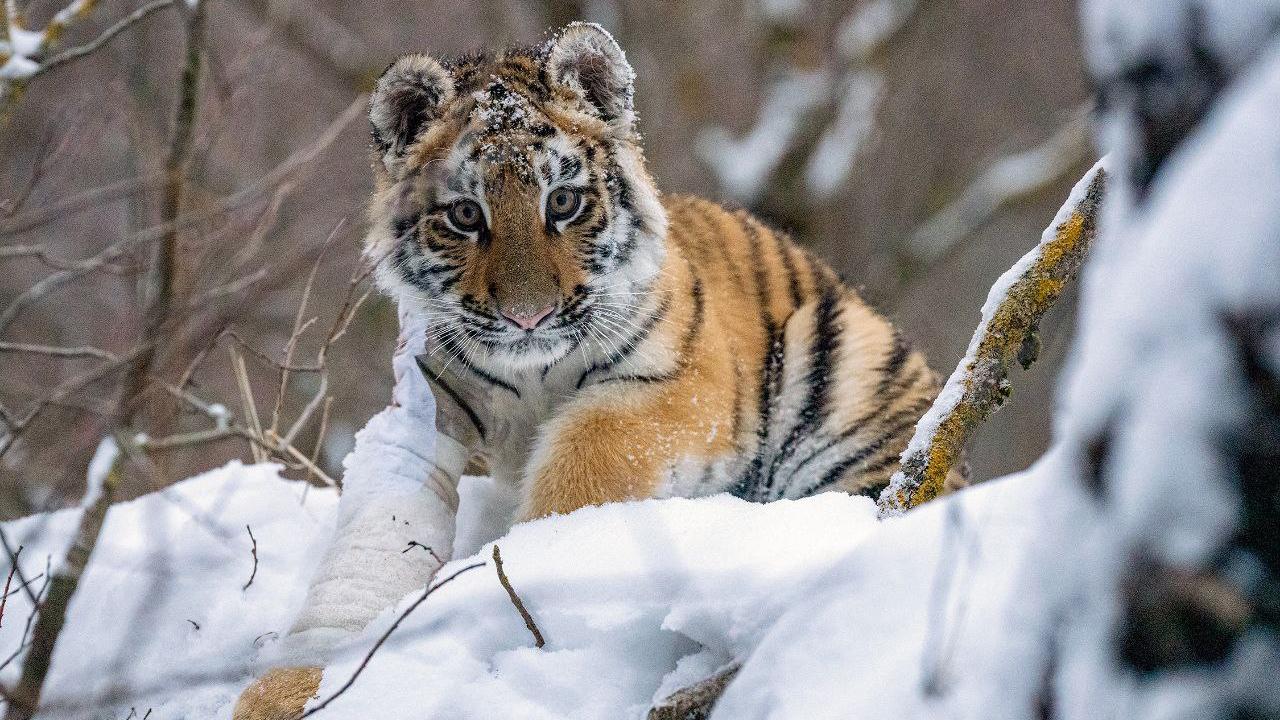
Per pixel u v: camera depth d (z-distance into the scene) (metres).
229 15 19.17
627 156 9.11
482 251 8.61
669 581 6.23
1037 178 22.08
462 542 8.76
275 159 17.20
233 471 9.62
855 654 4.73
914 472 6.73
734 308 9.83
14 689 6.76
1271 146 3.04
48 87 13.89
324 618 7.34
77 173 14.34
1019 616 3.90
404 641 6.29
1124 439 3.31
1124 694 3.47
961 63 25.78
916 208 25.42
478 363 8.84
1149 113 3.41
